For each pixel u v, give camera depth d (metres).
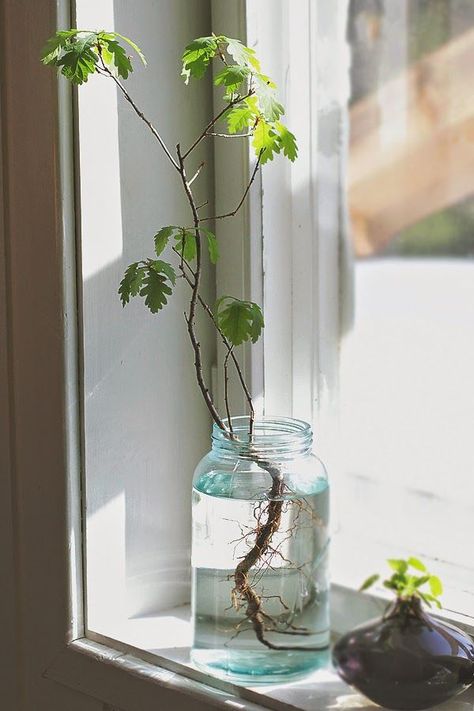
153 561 0.98
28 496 0.96
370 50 1.15
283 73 0.94
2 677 1.03
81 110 0.87
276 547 0.85
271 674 0.86
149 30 0.90
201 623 0.87
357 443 1.08
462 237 1.26
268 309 0.95
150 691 0.87
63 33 0.74
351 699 0.83
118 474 0.94
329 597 0.96
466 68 1.22
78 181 0.88
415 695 0.78
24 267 0.92
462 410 1.04
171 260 0.94
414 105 1.26
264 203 0.93
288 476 0.85
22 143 0.90
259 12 0.91
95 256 0.89
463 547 0.98
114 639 0.93
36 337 0.92
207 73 0.95
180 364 0.97
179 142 0.94
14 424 0.96
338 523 1.07
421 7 1.23
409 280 1.29
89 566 0.93
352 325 1.06
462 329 1.09
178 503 0.99
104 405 0.92
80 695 0.93
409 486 1.06
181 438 0.98
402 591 0.85
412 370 1.10
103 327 0.91
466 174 1.25
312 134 0.99
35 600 0.97
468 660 0.80
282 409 0.98
